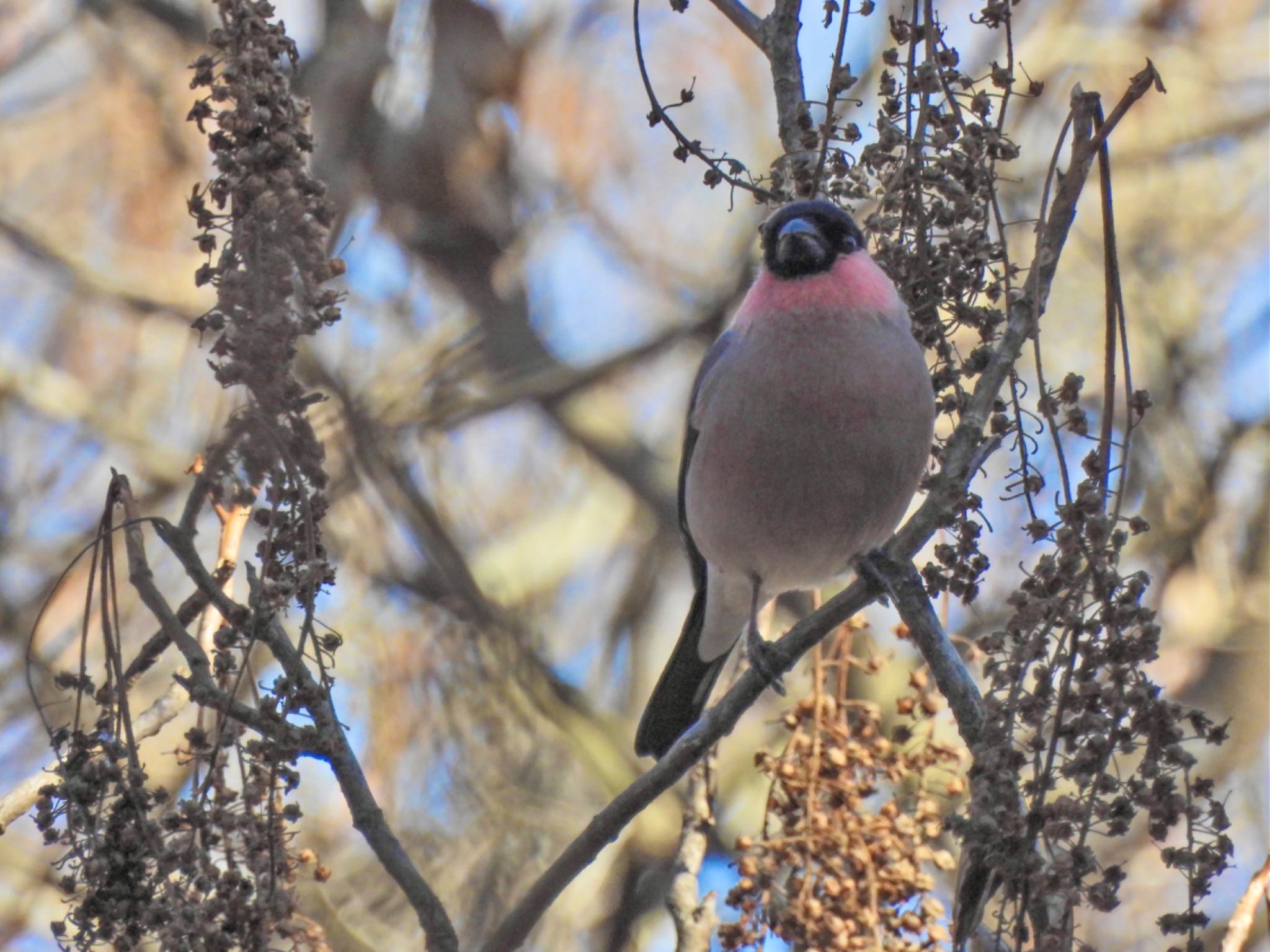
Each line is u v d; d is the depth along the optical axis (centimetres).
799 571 864
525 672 1191
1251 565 1302
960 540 610
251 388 525
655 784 644
